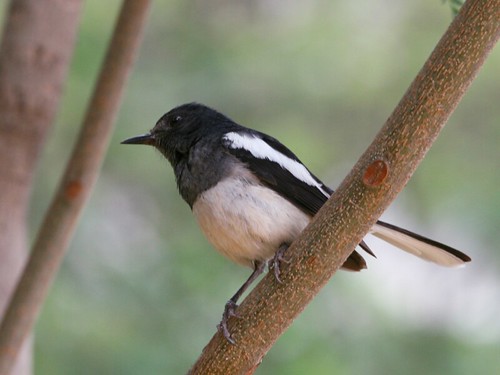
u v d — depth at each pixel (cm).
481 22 559
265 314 600
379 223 742
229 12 1440
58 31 858
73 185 756
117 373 1063
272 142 809
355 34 1414
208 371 607
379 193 577
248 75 1372
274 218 733
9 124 841
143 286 1154
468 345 1180
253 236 736
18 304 750
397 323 1200
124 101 1309
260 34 1416
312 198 757
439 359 1160
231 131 796
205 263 1173
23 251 852
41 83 850
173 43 1385
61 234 757
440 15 1412
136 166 1297
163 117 879
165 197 1290
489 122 1353
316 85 1385
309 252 594
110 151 1285
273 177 751
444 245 734
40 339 1069
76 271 1166
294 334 1111
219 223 746
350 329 1162
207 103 1342
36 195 1264
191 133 847
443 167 1332
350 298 1184
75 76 1262
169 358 1084
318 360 1095
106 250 1220
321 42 1401
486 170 1324
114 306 1137
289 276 597
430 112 566
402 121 571
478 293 1294
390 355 1153
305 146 1349
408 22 1420
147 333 1111
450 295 1302
